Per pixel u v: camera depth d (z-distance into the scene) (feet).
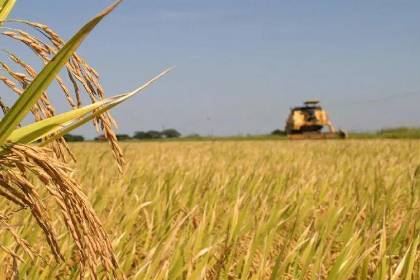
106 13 5.44
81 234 6.05
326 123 133.28
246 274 12.69
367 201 21.66
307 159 50.21
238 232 15.57
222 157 53.62
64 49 5.63
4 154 5.87
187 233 15.12
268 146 88.38
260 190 23.97
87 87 6.67
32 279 11.96
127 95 6.33
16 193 5.96
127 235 16.17
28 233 14.44
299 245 13.62
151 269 11.40
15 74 6.58
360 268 13.64
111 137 6.74
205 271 11.70
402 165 39.42
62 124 6.19
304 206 20.22
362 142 100.22
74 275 12.17
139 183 27.12
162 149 78.28
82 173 29.32
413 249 12.05
